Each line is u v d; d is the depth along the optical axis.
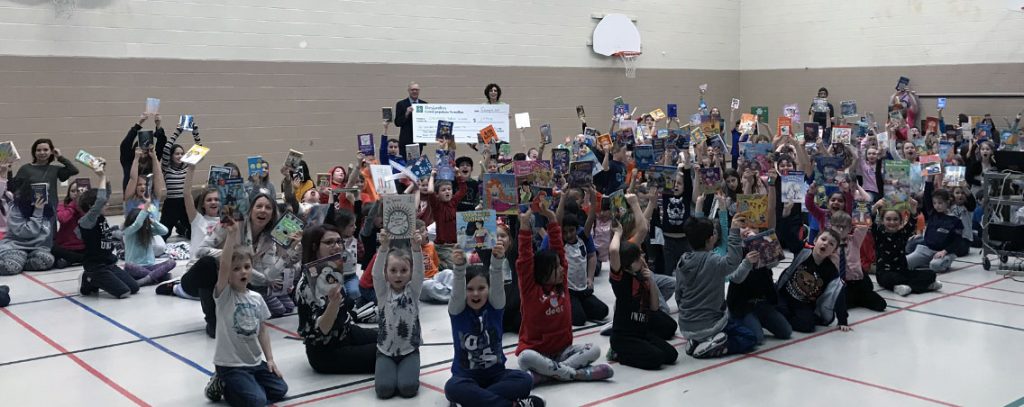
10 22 12.95
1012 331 7.20
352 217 7.95
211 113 15.03
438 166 9.95
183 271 10.14
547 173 8.55
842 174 9.06
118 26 13.94
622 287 6.26
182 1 14.56
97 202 8.59
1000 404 5.40
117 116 14.03
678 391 5.69
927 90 20.88
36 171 11.13
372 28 16.95
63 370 6.31
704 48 23.50
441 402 5.50
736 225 6.32
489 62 18.89
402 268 5.64
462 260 5.20
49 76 13.33
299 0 15.92
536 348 5.99
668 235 8.89
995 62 19.66
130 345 6.98
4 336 7.27
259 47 15.51
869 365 6.25
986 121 17.89
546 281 5.93
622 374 6.09
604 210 9.70
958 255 10.98
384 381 5.59
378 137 17.27
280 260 7.84
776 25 23.61
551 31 20.00
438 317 7.85
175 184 12.30
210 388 5.49
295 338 7.18
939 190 9.98
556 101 20.30
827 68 22.66
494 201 7.25
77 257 10.49
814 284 7.26
